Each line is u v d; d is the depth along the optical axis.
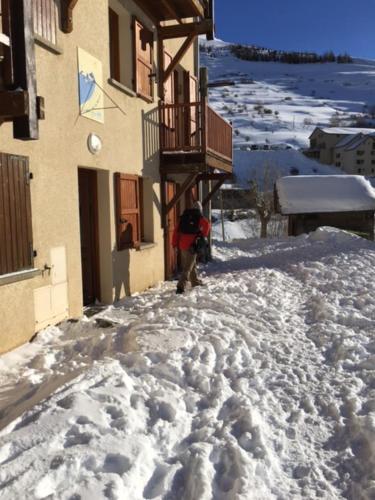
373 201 22.89
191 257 8.71
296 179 24.05
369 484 3.03
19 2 4.45
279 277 9.77
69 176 6.75
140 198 10.19
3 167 5.29
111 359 4.67
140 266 9.52
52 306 6.33
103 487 2.73
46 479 2.75
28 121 4.50
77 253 6.96
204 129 10.26
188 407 3.97
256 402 4.09
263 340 5.65
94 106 7.45
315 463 3.31
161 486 2.92
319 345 5.58
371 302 7.25
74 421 3.30
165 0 9.38
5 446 3.03
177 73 12.42
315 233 17.91
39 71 6.01
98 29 7.62
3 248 5.31
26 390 4.37
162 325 5.71
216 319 6.20
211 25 10.41
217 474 3.11
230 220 36.84
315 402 4.14
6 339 5.39
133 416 3.53
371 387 4.40
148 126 9.88
